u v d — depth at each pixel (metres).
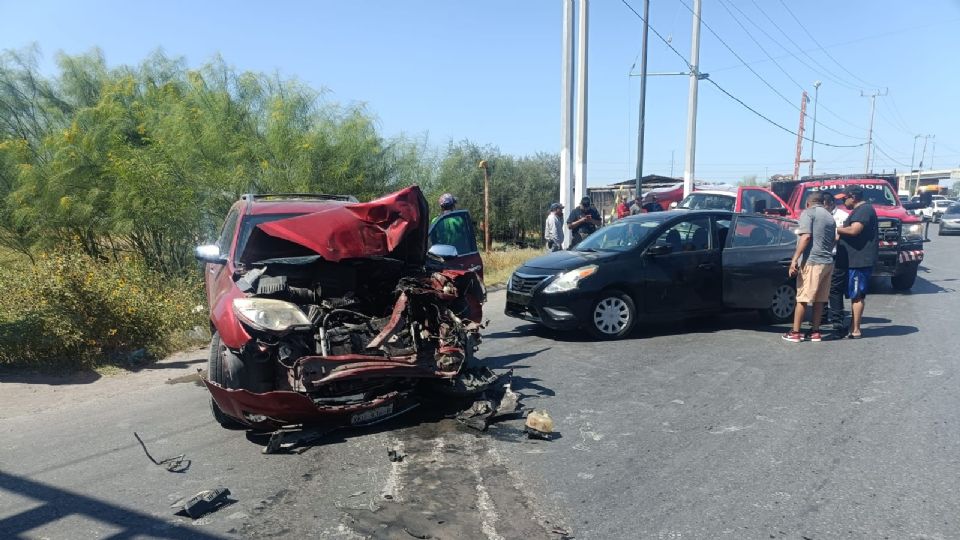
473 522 3.71
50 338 7.20
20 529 3.65
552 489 4.14
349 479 4.30
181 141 10.97
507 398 5.54
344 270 5.60
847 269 8.34
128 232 10.98
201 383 6.80
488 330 9.30
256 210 6.74
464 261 7.64
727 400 5.89
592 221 13.13
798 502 3.95
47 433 5.26
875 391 6.11
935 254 20.86
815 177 17.08
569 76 16.30
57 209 10.34
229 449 4.85
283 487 4.18
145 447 4.88
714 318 9.92
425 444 4.91
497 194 27.61
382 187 14.61
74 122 11.06
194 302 9.40
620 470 4.43
